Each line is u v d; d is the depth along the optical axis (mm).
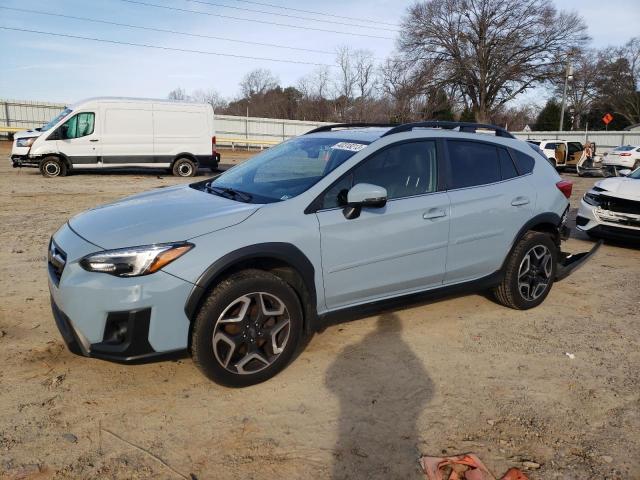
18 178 14492
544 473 2650
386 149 3979
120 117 15422
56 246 3344
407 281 4027
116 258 2947
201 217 3295
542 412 3201
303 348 3926
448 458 2725
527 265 4809
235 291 3154
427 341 4164
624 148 25391
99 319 2947
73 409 3047
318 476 2576
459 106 47625
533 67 43344
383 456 2740
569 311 5000
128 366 3568
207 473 2572
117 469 2572
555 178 5113
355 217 3646
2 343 3822
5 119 29453
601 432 3016
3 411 2992
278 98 57312
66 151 14945
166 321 3000
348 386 3418
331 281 3619
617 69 58375
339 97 51219
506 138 4918
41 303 4617
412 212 3949
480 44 43344
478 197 4359
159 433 2865
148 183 14250
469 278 4473
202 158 16703
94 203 10406
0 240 6902
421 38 44875
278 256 3305
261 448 2773
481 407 3234
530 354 4004
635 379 3660
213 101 60906
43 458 2617
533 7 42250
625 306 5207
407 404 3236
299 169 3994
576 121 62531
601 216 7801
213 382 3320
